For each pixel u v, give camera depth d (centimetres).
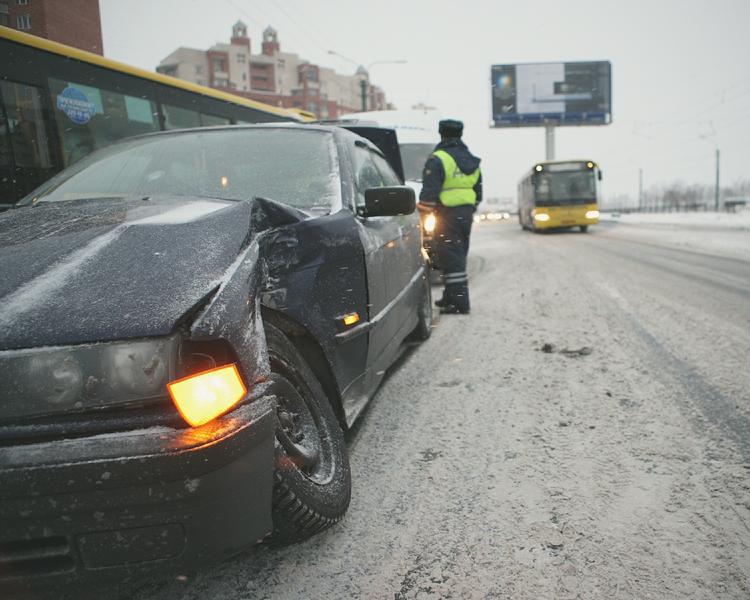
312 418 227
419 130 1143
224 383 158
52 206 242
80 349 150
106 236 191
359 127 615
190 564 152
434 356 479
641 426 313
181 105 874
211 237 193
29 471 138
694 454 277
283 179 303
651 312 637
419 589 189
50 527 141
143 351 152
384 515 234
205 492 149
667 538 211
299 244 233
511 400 363
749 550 202
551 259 1308
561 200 2586
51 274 169
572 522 223
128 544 146
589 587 187
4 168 627
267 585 193
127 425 147
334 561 205
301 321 226
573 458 278
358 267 279
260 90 10181
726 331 530
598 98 5716
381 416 345
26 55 657
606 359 449
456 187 634
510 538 215
